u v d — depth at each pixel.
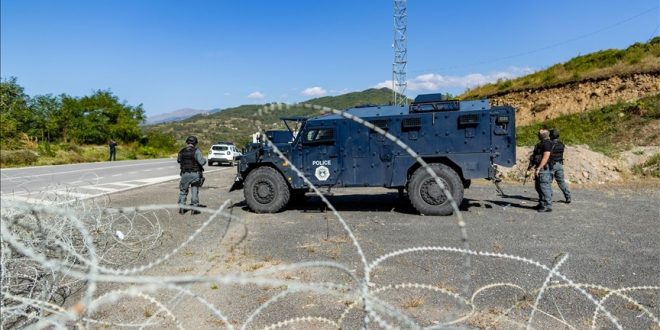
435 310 4.29
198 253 6.45
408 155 9.45
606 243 6.66
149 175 21.52
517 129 27.16
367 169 9.64
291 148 9.92
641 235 7.11
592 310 4.24
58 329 2.72
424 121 9.40
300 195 11.30
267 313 4.29
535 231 7.55
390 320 4.07
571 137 22.14
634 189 12.34
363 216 9.42
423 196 9.27
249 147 12.49
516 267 5.57
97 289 4.92
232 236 7.58
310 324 4.02
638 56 26.25
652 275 5.18
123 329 3.96
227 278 2.03
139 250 6.52
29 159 31.81
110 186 15.94
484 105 9.51
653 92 23.14
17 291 4.10
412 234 7.56
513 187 13.67
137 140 63.16
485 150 9.21
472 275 5.29
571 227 7.80
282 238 7.43
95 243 6.21
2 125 40.88
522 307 4.33
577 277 5.14
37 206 2.48
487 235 7.36
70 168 27.12
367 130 9.61
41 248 4.19
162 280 2.01
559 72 29.78
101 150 46.94
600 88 25.48
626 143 19.17
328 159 9.77
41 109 54.53
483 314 4.18
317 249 6.67
